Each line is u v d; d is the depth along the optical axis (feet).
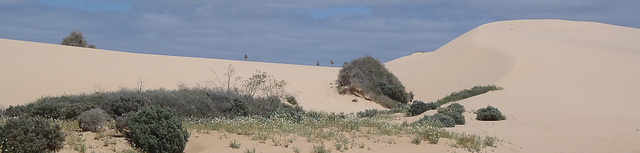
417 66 202.18
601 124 92.53
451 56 193.98
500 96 127.13
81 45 224.53
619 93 133.08
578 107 117.60
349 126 63.82
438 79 176.86
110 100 66.33
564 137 72.84
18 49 143.95
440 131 63.16
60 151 40.14
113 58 153.69
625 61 163.84
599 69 153.89
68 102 66.80
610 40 213.66
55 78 118.62
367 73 155.94
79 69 130.21
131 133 45.14
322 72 185.88
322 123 66.95
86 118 48.93
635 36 224.53
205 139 49.83
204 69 154.10
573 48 179.83
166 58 167.63
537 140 68.59
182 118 70.49
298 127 60.85
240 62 180.04
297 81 157.17
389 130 62.95
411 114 102.94
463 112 103.81
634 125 92.99
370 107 143.23
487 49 185.98
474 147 55.98
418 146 54.19
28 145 38.60
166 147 43.93
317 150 46.62
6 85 108.68
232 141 49.24
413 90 176.24
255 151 45.42
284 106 102.17
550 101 122.01
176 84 131.54
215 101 82.64
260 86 124.36
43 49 150.00
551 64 160.45
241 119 65.41
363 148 51.03
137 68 141.49
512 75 153.38
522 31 219.61
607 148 63.77
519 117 98.94
